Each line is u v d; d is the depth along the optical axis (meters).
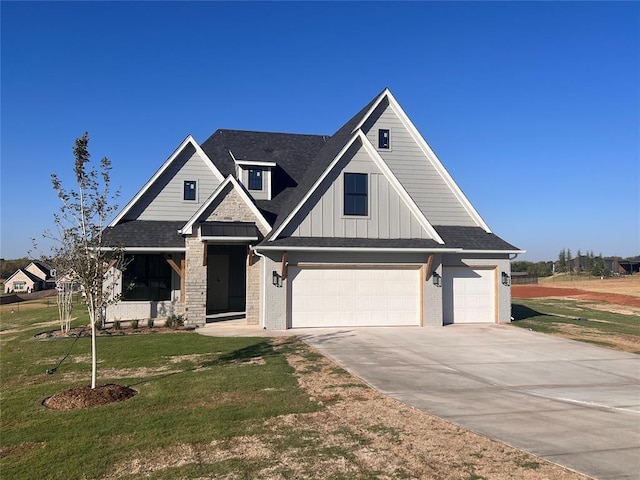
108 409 8.70
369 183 19.11
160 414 8.34
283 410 8.48
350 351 14.12
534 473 5.95
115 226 21.06
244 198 19.92
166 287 21.56
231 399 9.20
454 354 14.10
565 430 7.60
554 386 10.86
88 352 14.09
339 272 18.81
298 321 18.45
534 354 14.37
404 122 21.92
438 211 21.97
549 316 24.33
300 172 24.39
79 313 27.08
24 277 87.56
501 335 17.55
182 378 10.87
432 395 9.71
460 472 5.98
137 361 12.81
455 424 7.82
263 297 18.89
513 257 21.08
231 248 24.83
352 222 18.94
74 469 6.20
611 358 14.01
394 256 19.16
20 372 11.96
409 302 19.33
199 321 19.19
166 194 22.09
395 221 19.27
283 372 11.38
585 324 21.02
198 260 19.28
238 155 23.59
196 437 7.21
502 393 10.05
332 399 9.24
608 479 5.78
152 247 19.83
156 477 5.92
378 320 19.05
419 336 17.00
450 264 20.45
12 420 8.26
